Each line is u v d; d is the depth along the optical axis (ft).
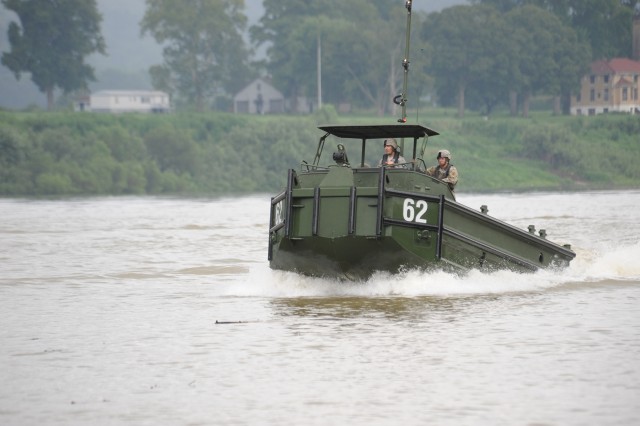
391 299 262.67
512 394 171.83
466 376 182.80
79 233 521.65
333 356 198.39
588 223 563.89
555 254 301.22
